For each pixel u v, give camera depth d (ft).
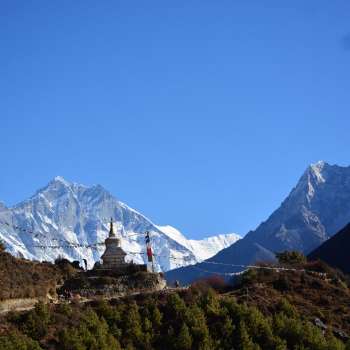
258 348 386.93
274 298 453.58
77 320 386.93
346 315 449.06
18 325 375.86
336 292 479.41
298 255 551.18
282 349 390.01
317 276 499.10
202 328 391.86
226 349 385.29
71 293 438.40
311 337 400.67
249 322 401.29
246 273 486.38
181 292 434.30
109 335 375.25
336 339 409.49
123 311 405.39
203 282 472.44
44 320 376.89
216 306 415.03
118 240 479.82
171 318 403.13
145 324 394.11
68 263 476.54
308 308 451.12
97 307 407.85
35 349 350.23
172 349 383.65
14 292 409.90
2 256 450.71
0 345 343.05
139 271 460.96
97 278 449.48
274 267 501.97
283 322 410.11
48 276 450.30
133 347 376.68
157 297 424.46
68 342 361.51
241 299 441.68
